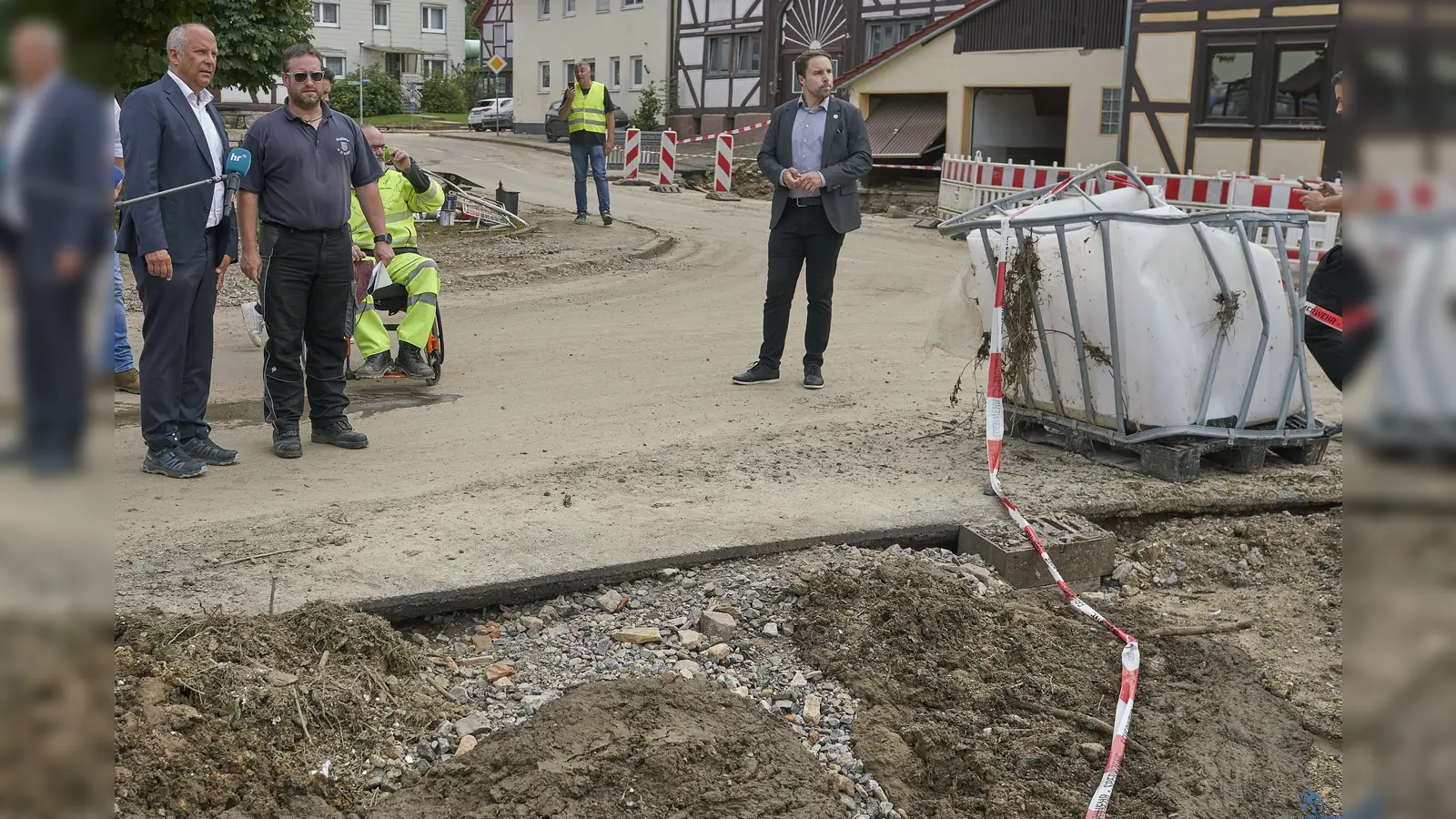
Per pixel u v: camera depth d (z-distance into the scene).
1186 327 5.60
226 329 9.66
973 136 24.36
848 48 32.16
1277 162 18.86
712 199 23.23
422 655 3.79
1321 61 18.22
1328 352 4.70
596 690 3.54
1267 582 4.88
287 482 5.44
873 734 3.54
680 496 5.30
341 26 61.19
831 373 8.38
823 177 7.30
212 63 5.41
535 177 26.11
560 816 2.96
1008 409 6.51
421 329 7.58
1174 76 19.95
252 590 4.01
